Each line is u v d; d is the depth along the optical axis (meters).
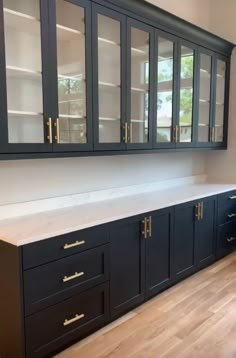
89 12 2.29
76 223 2.15
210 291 2.96
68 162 2.75
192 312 2.61
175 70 3.10
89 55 2.34
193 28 3.18
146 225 2.61
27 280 1.85
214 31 4.09
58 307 2.03
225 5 3.96
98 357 2.09
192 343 2.23
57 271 2.00
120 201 2.90
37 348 1.94
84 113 2.38
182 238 3.04
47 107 2.12
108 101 2.55
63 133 2.24
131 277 2.54
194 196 3.14
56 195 2.69
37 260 1.89
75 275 2.10
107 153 2.56
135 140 2.80
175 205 2.90
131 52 2.66
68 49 2.22
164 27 2.91
